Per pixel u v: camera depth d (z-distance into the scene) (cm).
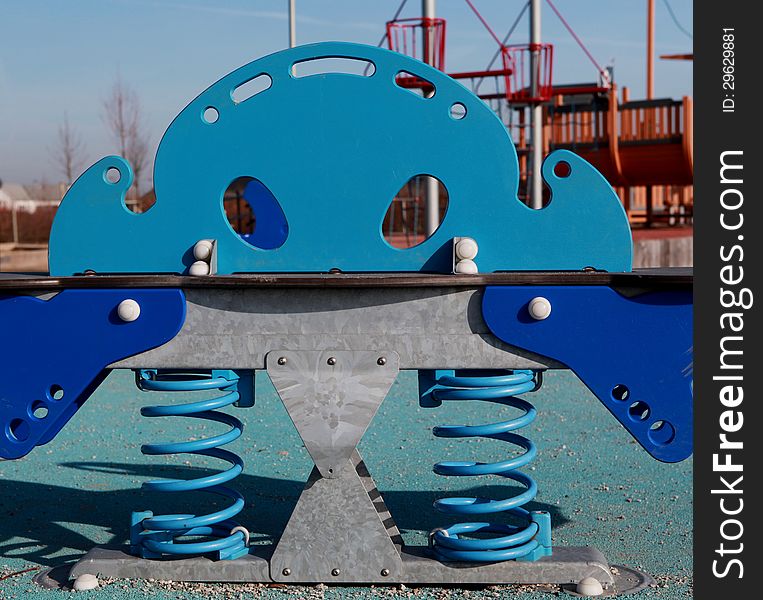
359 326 288
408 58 297
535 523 299
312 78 300
